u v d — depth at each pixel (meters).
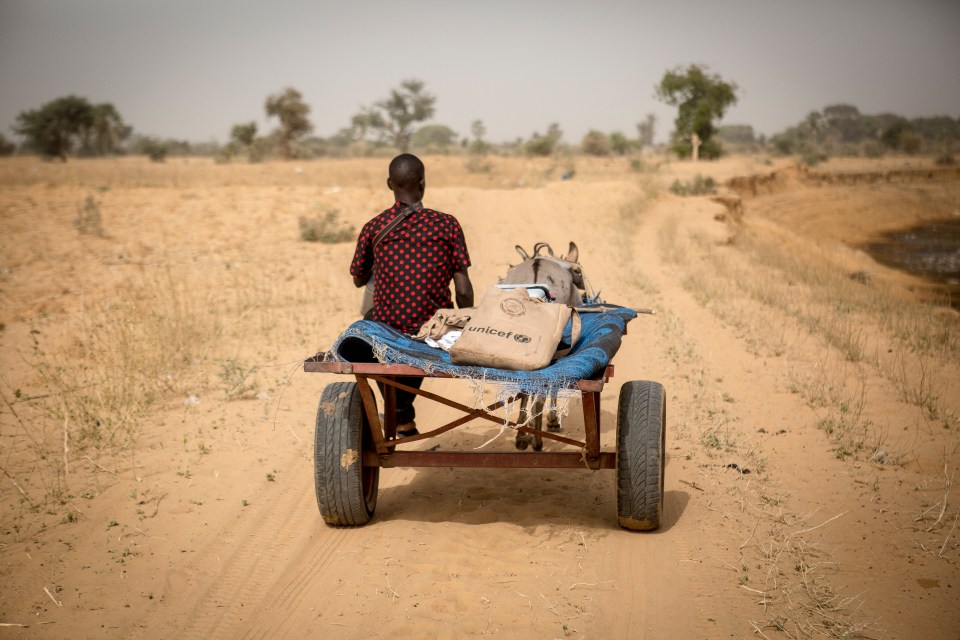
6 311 12.48
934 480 6.20
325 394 5.27
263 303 12.85
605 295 13.70
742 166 50.41
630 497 5.01
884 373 9.27
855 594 4.54
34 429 7.41
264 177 39.25
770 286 15.27
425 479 6.43
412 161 5.39
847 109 165.25
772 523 5.47
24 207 23.69
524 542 5.20
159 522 5.57
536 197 26.84
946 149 93.75
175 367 9.33
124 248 18.03
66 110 75.88
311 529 5.49
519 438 6.63
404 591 4.59
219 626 4.31
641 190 28.64
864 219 47.72
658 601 4.47
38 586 4.70
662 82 57.12
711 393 8.51
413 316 5.34
